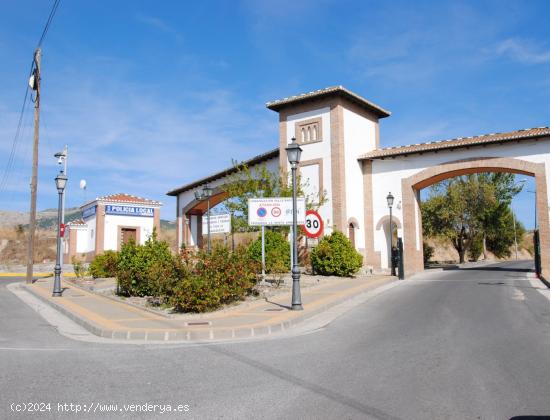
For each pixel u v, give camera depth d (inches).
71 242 1595.7
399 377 245.9
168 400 216.1
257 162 1306.6
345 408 201.5
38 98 1027.3
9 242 2110.0
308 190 1123.9
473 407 200.4
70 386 239.3
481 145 985.5
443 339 336.5
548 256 893.2
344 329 391.2
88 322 438.3
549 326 379.9
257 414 196.4
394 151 1098.1
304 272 929.5
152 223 1529.3
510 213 2265.0
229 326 396.5
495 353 293.4
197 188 1620.3
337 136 1086.4
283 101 1158.3
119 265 678.5
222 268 509.7
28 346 350.0
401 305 515.8
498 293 593.6
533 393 217.3
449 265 1523.1
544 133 902.4
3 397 221.9
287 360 288.7
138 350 330.0
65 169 1283.2
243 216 951.0
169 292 546.6
